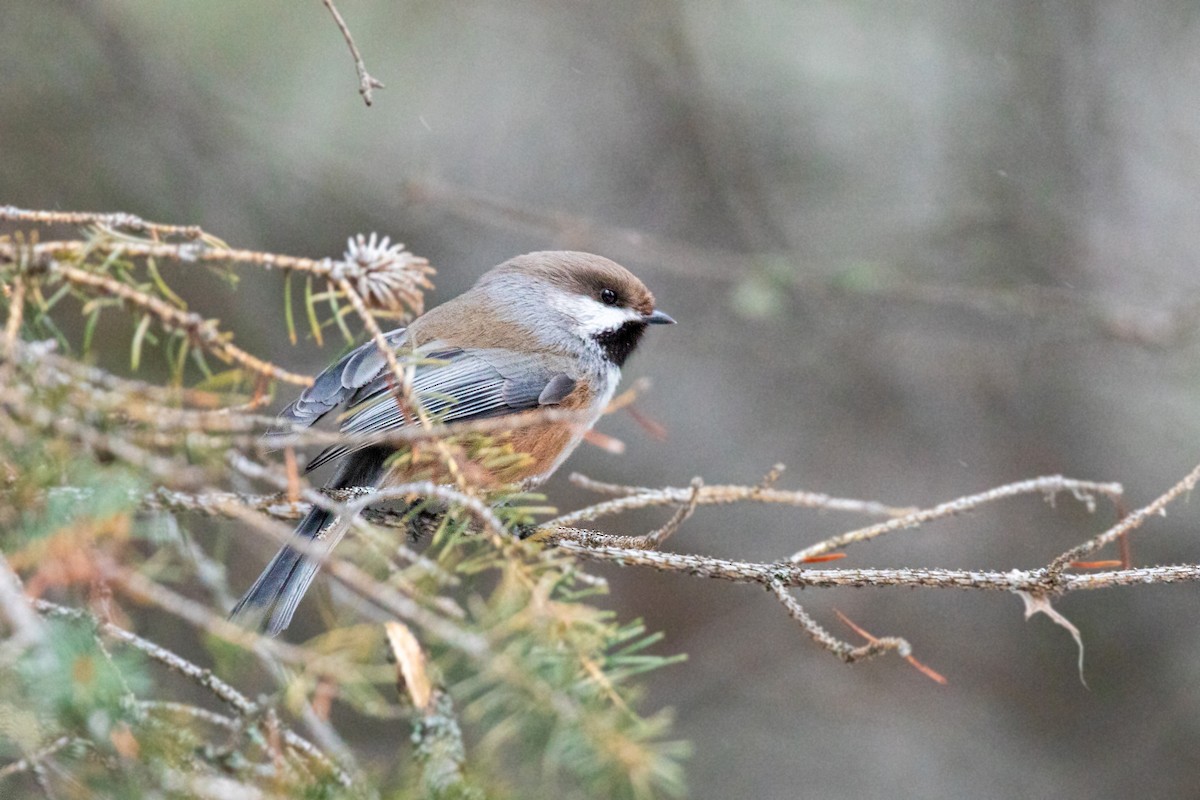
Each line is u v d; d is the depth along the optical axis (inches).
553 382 318.7
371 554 172.1
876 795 485.4
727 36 539.8
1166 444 527.8
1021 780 493.0
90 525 141.8
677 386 558.6
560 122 544.7
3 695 139.4
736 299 461.1
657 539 219.5
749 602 525.7
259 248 473.4
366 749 383.6
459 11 512.1
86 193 447.8
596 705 149.0
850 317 525.3
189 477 149.2
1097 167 529.3
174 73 452.1
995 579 214.8
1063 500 528.1
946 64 537.6
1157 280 510.9
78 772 148.9
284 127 474.0
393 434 174.1
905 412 547.2
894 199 531.2
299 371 453.4
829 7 540.1
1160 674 509.0
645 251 474.0
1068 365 541.0
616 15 528.1
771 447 548.1
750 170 532.1
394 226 512.7
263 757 163.6
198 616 148.0
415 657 166.1
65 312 399.9
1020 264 520.1
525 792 150.2
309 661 148.8
